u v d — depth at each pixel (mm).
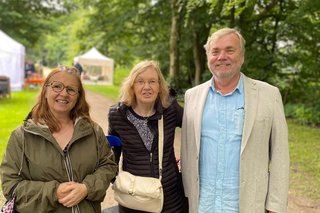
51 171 2131
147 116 2488
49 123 2213
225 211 2266
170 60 16375
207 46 2352
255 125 2203
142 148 2451
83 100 2367
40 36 29750
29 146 2139
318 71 12969
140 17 17891
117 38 20562
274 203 2229
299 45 13086
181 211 2619
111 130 2541
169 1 16609
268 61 13148
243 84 2312
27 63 24812
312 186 4949
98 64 25969
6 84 13641
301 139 8141
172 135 2539
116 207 3205
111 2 18797
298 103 12594
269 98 2266
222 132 2270
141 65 2451
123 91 2514
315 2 10406
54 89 2209
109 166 2346
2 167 2148
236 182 2244
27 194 2074
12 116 9641
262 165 2236
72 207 2170
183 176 2523
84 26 21750
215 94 2352
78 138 2203
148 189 2371
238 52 2254
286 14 12844
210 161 2295
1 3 25109
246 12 12727
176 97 2658
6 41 16594
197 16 14016
